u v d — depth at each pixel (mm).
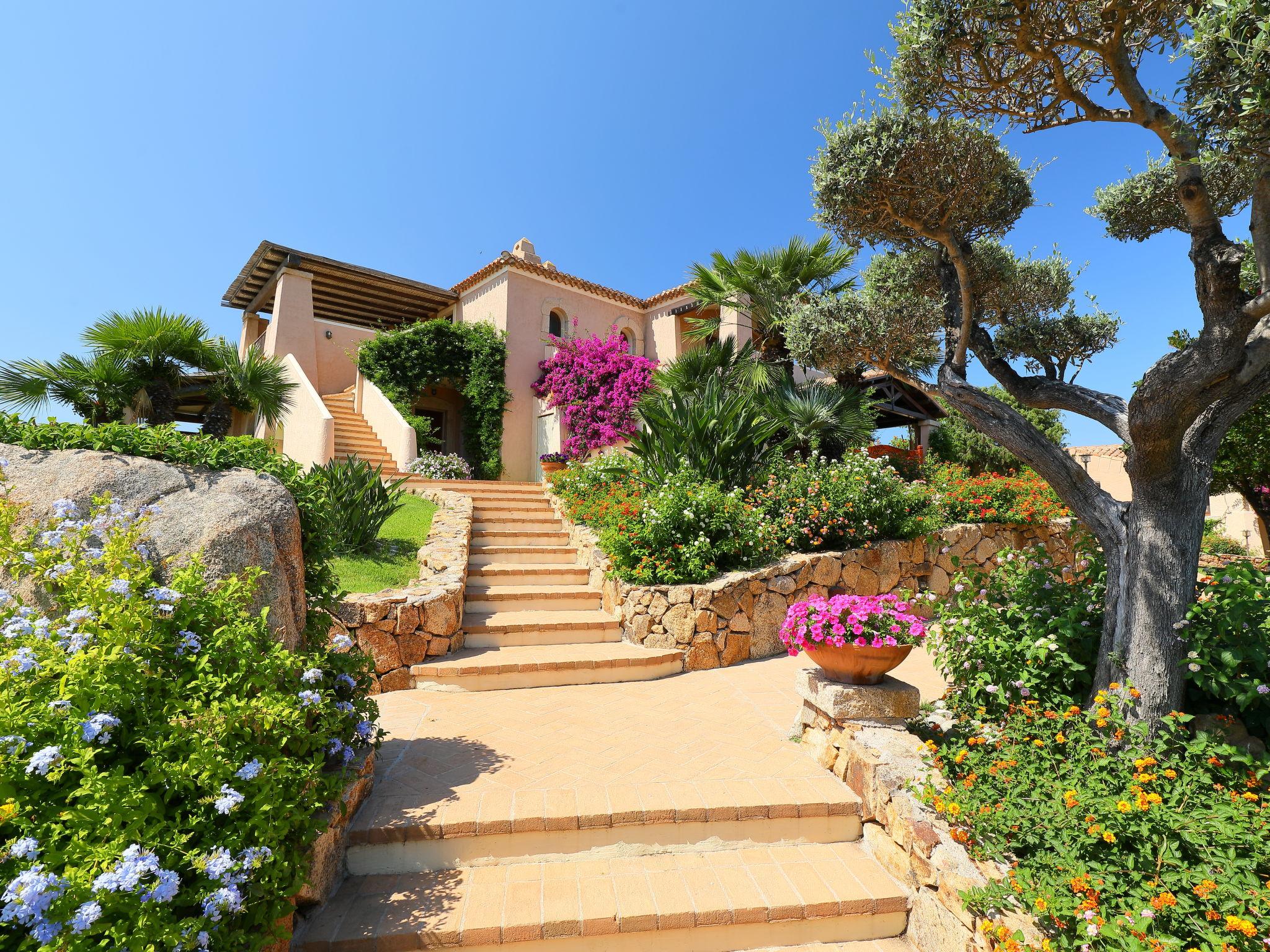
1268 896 1871
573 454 14445
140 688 2062
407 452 12523
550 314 16625
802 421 10320
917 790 2768
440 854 2764
